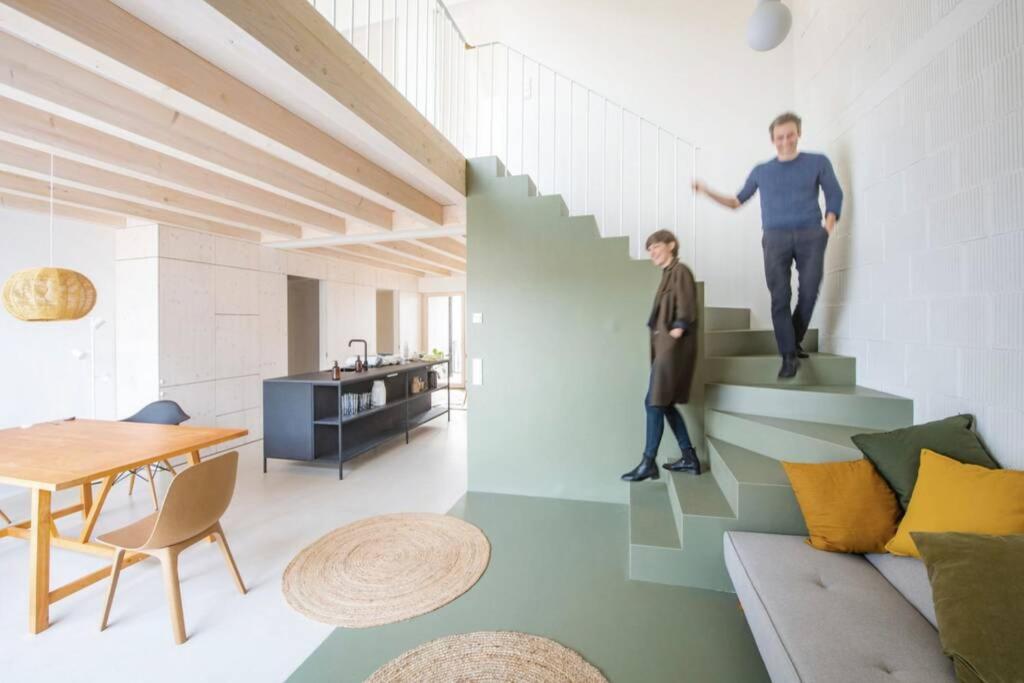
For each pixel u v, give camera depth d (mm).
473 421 3668
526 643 1826
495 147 4922
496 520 3072
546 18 4695
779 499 2100
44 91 1916
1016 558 1200
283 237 5070
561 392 3496
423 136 2928
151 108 2340
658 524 2541
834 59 3199
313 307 6867
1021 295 1696
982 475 1540
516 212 3545
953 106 2020
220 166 2727
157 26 1731
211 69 2008
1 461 2191
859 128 2840
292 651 1819
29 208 3645
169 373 4332
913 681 1159
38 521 1973
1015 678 1049
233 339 5023
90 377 4215
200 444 2555
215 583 2318
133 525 2184
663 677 1636
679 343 2736
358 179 3090
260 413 5371
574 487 3490
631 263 3350
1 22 1357
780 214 2805
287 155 2598
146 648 1853
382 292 8922
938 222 2127
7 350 3670
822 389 2723
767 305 4188
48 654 1820
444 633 1903
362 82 2281
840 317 3096
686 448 2883
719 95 4281
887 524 1754
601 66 4551
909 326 2355
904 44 2363
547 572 2389
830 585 1593
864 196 2783
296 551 2664
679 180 4355
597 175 4543
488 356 3625
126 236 4348
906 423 2367
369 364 5203
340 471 3994
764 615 1452
